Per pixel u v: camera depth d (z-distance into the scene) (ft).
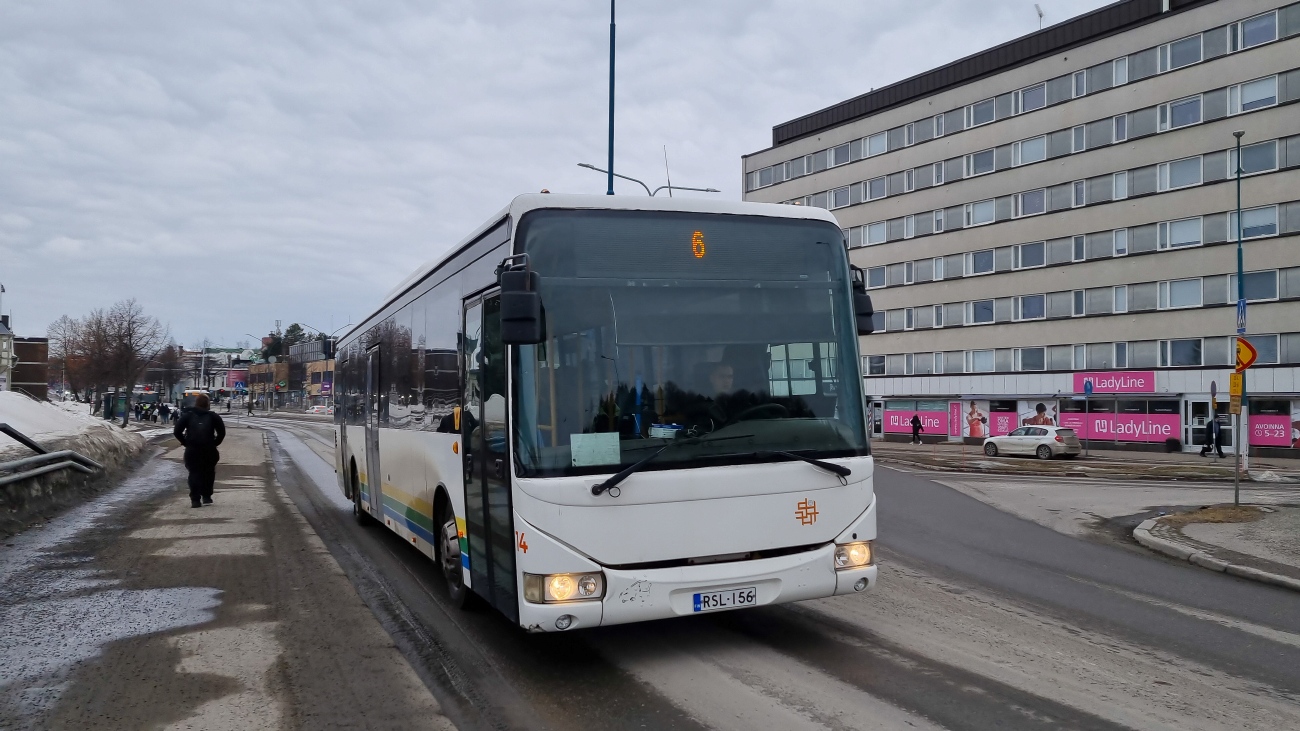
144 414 204.13
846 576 19.57
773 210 20.52
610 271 18.90
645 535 18.02
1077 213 152.25
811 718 16.22
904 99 184.03
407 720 16.35
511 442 18.20
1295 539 37.88
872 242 188.75
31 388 127.65
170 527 40.81
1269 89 129.08
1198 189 136.36
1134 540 40.88
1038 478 80.89
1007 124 163.43
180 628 22.89
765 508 18.95
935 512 51.31
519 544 17.95
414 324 29.91
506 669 19.35
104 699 17.52
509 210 19.29
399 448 31.71
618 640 21.54
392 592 27.27
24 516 41.88
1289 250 126.72
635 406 18.45
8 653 20.62
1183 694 17.83
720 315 19.42
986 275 166.71
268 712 16.79
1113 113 147.33
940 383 174.40
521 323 17.29
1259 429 128.67
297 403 407.85
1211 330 134.62
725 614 24.04
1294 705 17.28
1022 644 21.42
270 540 37.35
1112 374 145.59
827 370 20.17
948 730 15.66
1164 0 143.43
